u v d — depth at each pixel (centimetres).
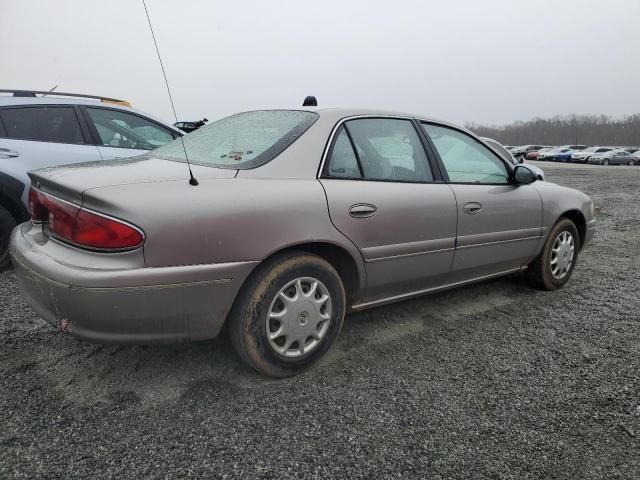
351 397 237
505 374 263
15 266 243
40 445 194
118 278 201
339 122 281
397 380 254
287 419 217
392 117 312
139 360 266
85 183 217
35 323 311
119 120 503
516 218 361
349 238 262
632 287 426
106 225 204
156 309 210
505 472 188
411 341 304
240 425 212
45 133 445
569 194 416
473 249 332
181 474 181
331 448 199
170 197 214
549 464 193
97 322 206
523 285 423
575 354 290
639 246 598
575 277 456
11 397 227
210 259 218
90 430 205
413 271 299
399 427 214
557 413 228
